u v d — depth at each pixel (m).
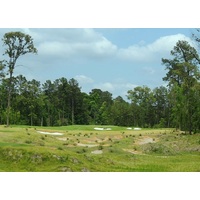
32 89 116.56
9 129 46.97
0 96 112.94
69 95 137.25
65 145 41.22
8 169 23.45
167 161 33.75
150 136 56.12
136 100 128.00
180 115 66.06
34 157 24.39
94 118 144.12
